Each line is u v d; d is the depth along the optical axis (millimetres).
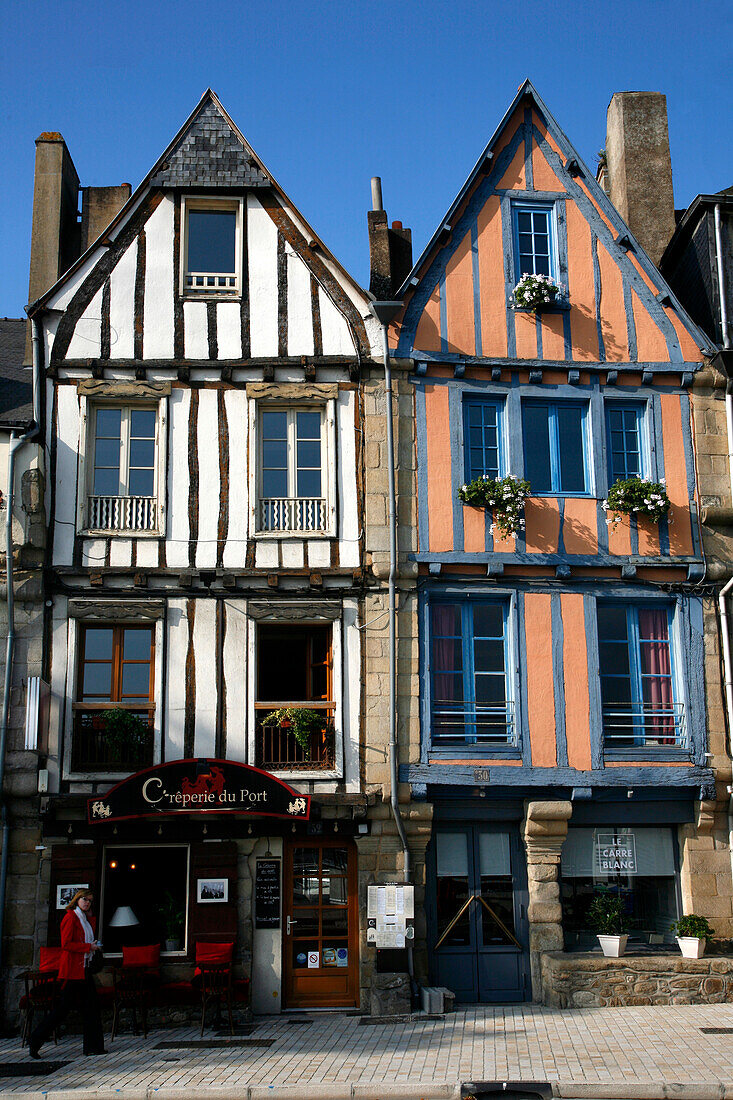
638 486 13680
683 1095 8805
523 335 14289
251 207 14336
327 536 13461
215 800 12281
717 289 14742
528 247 14656
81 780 12648
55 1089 9305
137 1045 11102
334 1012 12469
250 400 13727
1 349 16656
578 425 14289
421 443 13820
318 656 13508
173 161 14297
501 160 14789
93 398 13625
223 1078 9539
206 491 13500
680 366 14383
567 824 13359
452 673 13516
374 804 12859
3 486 13281
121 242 14086
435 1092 9055
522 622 13562
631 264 14672
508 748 13203
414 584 13461
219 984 11516
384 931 12477
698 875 13328
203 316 13969
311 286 14164
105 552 13234
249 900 12773
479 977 12953
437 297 14234
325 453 13820
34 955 12289
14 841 12555
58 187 16109
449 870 13266
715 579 13930
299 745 13078
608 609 13945
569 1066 9586
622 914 13391
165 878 12867
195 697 12977
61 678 12898
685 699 13648
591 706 13445
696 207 15008
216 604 13227
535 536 13734
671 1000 12289
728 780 13438
